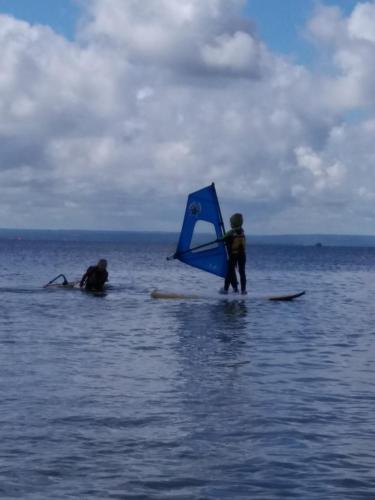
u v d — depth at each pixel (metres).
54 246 187.25
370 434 8.72
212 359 13.76
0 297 26.41
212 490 6.89
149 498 6.68
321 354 14.73
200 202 26.55
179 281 42.19
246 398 10.43
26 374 11.87
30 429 8.66
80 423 8.95
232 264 26.45
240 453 7.94
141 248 180.88
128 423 8.99
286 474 7.34
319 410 9.82
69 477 7.14
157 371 12.36
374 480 7.21
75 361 13.24
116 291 30.16
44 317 20.45
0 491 6.74
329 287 39.56
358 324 20.34
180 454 7.88
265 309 23.50
